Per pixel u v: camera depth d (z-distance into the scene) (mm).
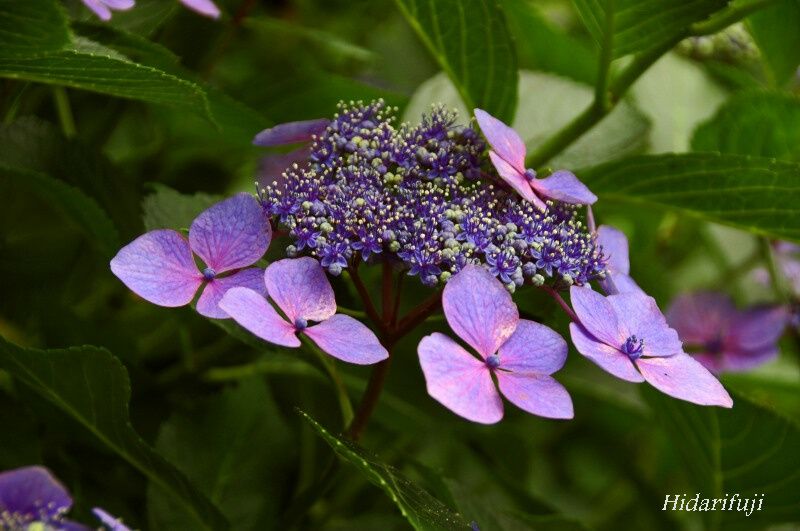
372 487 831
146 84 709
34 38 684
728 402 678
